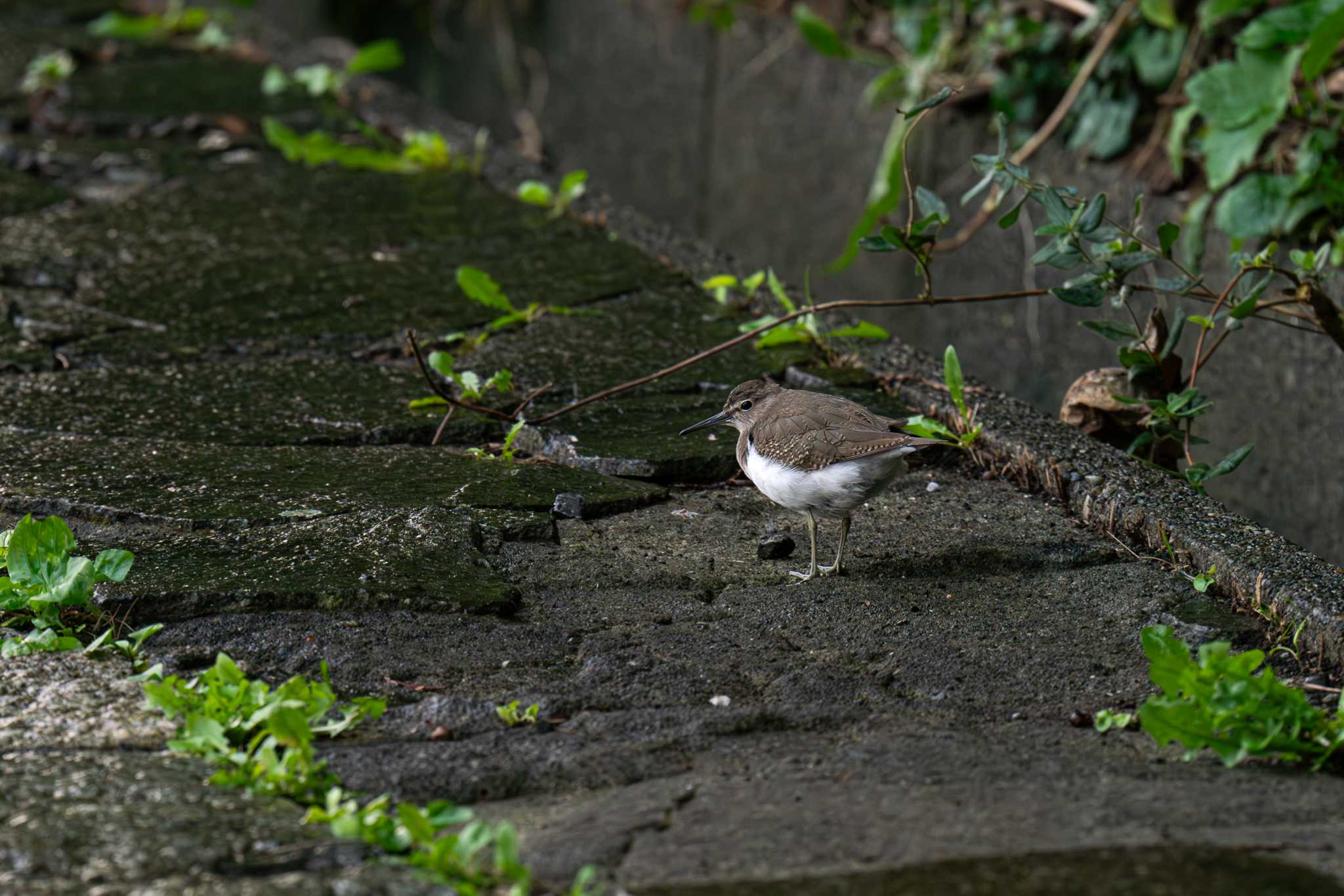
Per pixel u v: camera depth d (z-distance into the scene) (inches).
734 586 332.8
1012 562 345.4
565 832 221.6
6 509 354.9
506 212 636.7
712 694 281.3
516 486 378.6
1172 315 587.8
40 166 692.1
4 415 415.2
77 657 281.4
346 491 370.9
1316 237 537.3
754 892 201.0
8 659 277.9
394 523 347.3
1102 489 364.8
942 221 397.1
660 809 228.4
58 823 219.1
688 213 929.5
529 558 342.6
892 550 350.6
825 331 482.0
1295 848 211.5
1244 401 558.9
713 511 377.4
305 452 399.5
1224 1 548.1
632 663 291.9
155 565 321.4
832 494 327.3
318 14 1285.7
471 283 474.0
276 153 719.1
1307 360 528.1
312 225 609.0
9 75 850.8
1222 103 554.9
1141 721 252.5
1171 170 605.6
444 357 417.1
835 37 712.4
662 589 331.0
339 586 313.4
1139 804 229.5
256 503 359.9
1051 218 399.5
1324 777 244.8
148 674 269.0
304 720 239.5
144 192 649.6
